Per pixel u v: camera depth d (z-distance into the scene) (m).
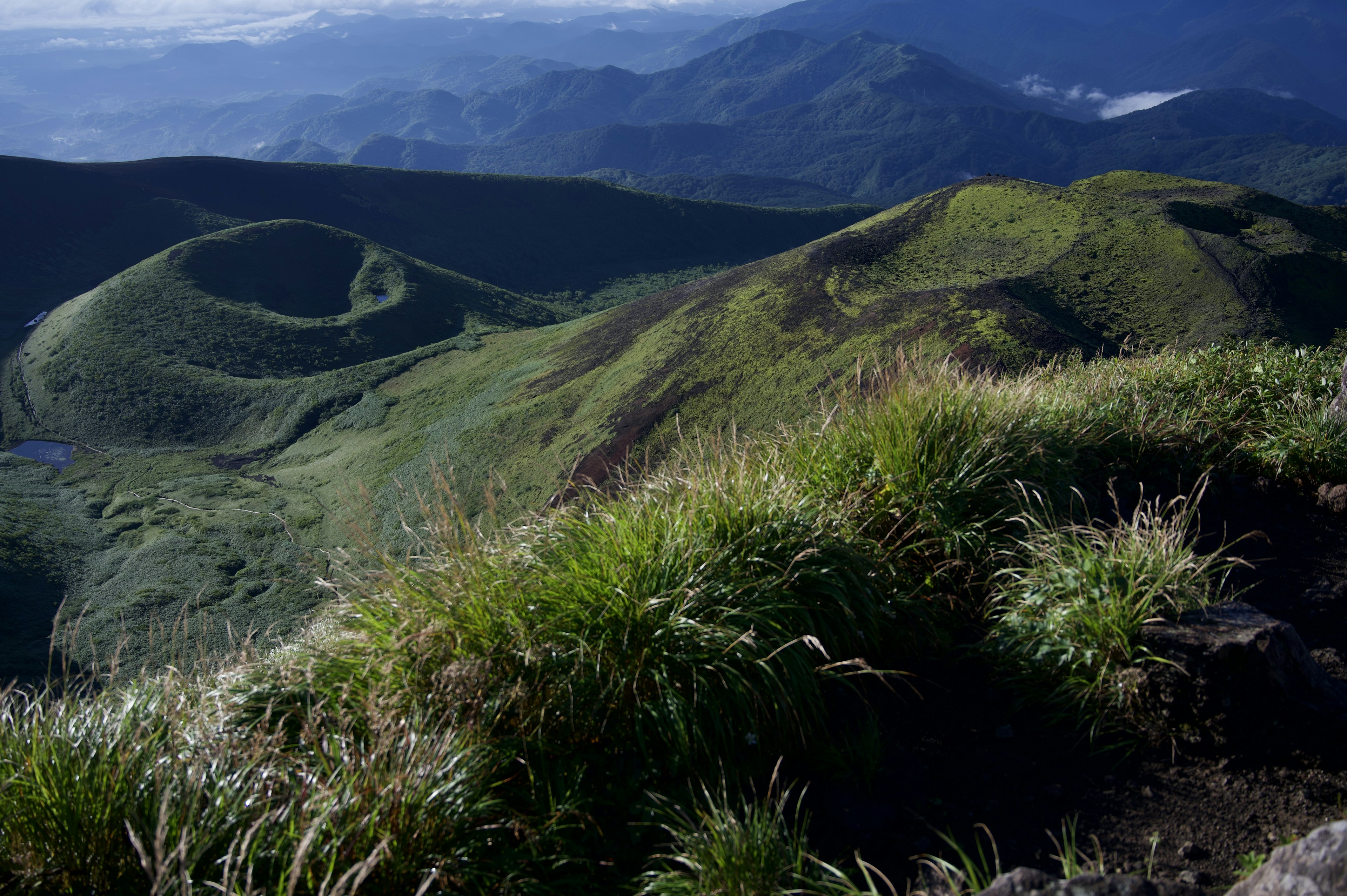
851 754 2.70
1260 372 5.61
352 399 86.81
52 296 134.88
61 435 89.50
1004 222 69.75
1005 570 3.29
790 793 2.56
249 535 62.28
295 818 2.03
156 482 76.81
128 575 57.22
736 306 69.69
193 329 104.75
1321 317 48.69
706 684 2.60
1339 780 2.42
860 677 3.11
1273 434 4.96
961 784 2.60
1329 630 3.35
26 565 58.34
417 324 115.69
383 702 2.39
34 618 51.66
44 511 69.94
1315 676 2.76
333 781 2.20
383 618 2.88
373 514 3.15
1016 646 3.09
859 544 3.42
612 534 3.08
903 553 3.53
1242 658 2.66
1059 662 2.91
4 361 105.94
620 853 2.29
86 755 2.30
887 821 2.44
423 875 2.01
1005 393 4.58
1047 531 3.39
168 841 2.01
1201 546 4.11
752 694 2.66
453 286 132.38
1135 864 2.22
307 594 49.91
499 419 68.50
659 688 2.62
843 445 3.97
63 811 2.07
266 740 2.32
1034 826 2.41
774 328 63.75
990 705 2.98
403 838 2.04
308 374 101.19
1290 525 4.30
